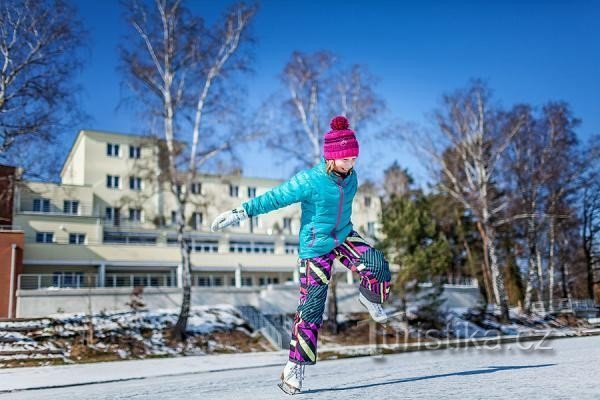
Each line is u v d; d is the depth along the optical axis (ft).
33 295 78.13
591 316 111.96
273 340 78.89
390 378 13.02
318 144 93.91
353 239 11.37
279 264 133.39
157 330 76.69
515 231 151.02
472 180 108.78
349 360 48.83
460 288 123.24
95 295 82.53
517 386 8.84
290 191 10.99
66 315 77.77
